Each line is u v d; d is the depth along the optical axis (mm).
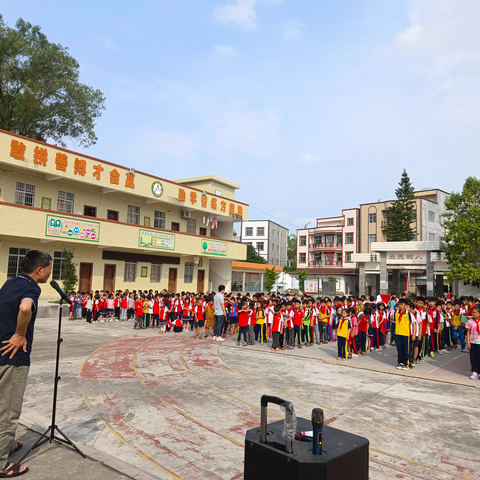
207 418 6055
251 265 43219
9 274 19797
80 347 12258
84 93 29938
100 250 24422
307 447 2461
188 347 12812
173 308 17562
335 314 15406
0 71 26766
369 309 12727
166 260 29188
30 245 20766
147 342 13695
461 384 8898
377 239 51625
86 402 6723
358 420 6191
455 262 25781
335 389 8062
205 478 4203
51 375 8602
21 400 3926
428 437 5594
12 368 3836
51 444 4711
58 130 30562
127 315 22266
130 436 5285
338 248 55562
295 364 10648
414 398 7605
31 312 3922
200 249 29750
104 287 24719
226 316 16203
